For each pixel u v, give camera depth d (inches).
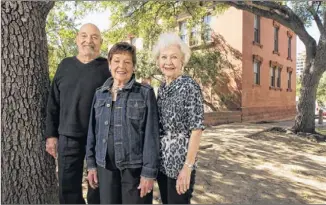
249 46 634.8
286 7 424.5
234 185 187.0
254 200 164.6
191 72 557.3
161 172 97.3
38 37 121.4
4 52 113.5
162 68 98.8
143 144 94.9
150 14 512.7
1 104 114.0
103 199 96.3
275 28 783.1
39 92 121.6
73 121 107.0
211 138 354.3
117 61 96.3
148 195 94.1
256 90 670.5
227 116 559.8
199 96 93.1
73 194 109.9
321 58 409.4
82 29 111.2
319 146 356.2
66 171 108.3
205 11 547.5
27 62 117.6
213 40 644.7
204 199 162.1
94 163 101.4
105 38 511.5
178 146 93.0
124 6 485.7
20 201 117.4
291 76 911.7
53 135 114.0
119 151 93.8
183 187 91.1
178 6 510.9
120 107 95.0
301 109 426.0
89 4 477.4
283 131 436.8
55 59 478.0
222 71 628.4
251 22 644.1
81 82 107.3
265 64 718.5
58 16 484.7
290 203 163.0
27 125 118.2
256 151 297.1
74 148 108.0
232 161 248.8
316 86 420.8
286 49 858.8
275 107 778.8
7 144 115.2
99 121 97.9
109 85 99.9
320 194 180.1
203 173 206.5
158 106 97.4
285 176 215.9
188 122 92.4
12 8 113.7
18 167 117.0
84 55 111.2
